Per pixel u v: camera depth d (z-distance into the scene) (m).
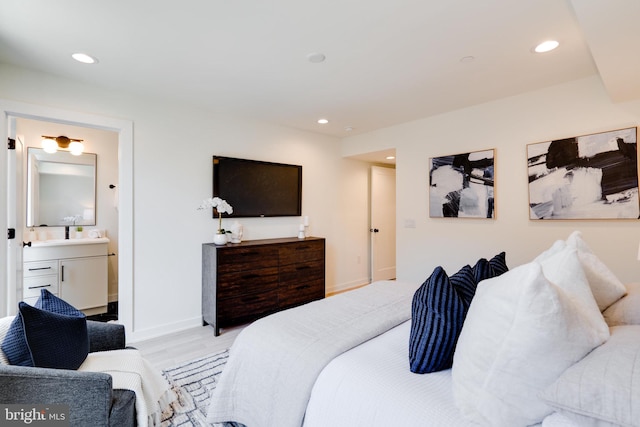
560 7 1.63
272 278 3.41
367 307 1.88
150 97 2.97
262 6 1.65
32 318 1.31
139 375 1.56
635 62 1.82
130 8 1.66
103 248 3.59
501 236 3.02
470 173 3.21
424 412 0.96
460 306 1.19
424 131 3.64
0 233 2.25
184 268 3.19
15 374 1.12
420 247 3.67
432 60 2.24
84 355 1.52
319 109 3.34
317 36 1.94
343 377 1.18
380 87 2.73
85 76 2.51
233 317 3.11
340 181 4.70
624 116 2.38
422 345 1.17
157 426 1.63
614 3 1.33
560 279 1.07
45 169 3.57
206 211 3.34
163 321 3.06
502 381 0.86
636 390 0.66
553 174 2.68
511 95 2.92
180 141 3.16
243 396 1.50
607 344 0.84
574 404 0.72
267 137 3.84
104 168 3.95
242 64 2.31
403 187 3.85
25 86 2.37
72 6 1.63
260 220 3.82
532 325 0.81
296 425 1.20
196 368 2.36
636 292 1.25
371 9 1.67
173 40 1.98
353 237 4.91
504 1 1.59
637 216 2.30
